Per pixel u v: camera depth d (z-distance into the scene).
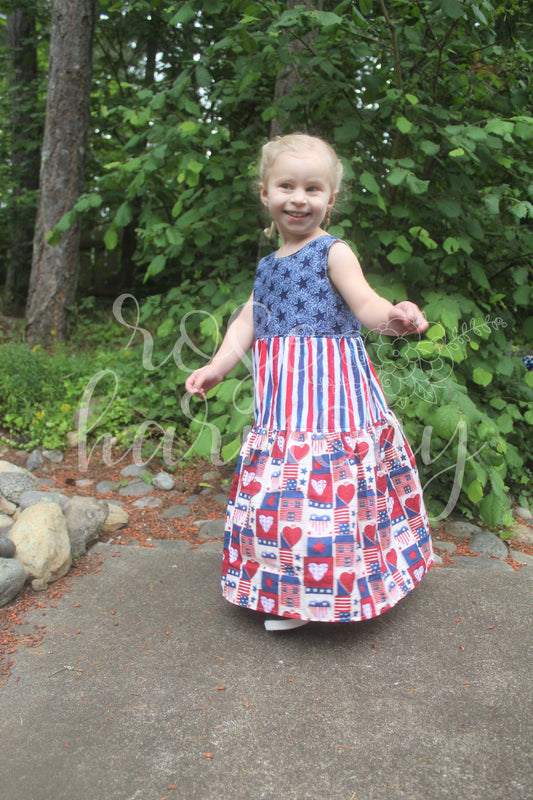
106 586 2.18
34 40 7.83
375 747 1.43
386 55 2.81
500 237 3.04
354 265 1.81
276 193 1.82
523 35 3.20
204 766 1.37
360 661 1.76
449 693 1.62
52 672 1.71
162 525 2.77
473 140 2.47
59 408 3.87
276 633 1.90
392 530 1.94
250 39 2.76
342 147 2.90
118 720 1.52
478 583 2.21
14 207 7.91
